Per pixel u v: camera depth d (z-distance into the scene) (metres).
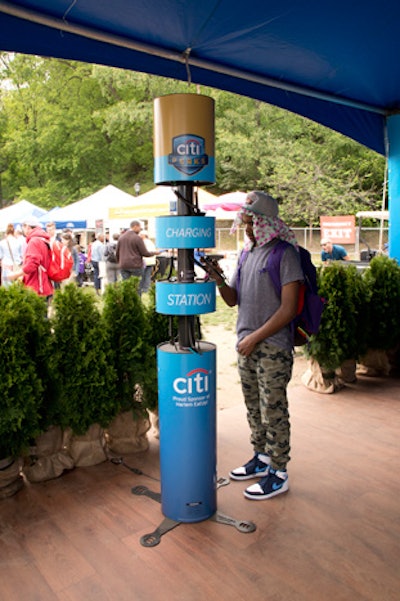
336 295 4.59
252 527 2.69
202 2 2.79
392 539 2.60
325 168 22.64
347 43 3.53
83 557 2.49
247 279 2.90
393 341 5.26
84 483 3.23
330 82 4.41
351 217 13.41
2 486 3.04
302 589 2.25
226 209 11.70
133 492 3.11
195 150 2.44
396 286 5.07
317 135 24.27
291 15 3.03
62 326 3.22
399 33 3.39
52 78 32.38
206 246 2.48
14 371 2.91
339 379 5.05
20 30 2.86
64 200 31.88
